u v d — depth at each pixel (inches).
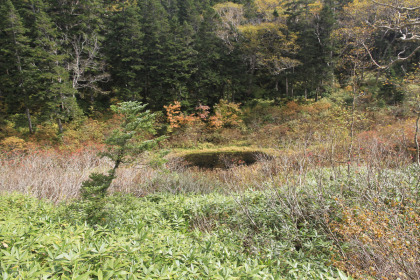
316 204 155.9
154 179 309.7
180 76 826.8
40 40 685.9
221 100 871.7
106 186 161.2
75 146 603.8
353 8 868.6
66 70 711.1
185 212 185.6
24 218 129.9
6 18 641.0
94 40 807.1
